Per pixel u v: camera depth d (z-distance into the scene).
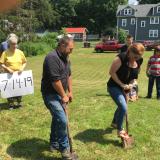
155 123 7.16
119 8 80.12
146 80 18.20
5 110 7.67
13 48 7.69
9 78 7.67
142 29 78.56
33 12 55.44
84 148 5.70
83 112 7.63
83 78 20.80
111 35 83.06
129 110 8.05
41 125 6.69
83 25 100.12
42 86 5.10
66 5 97.56
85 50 48.75
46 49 44.16
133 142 6.00
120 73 5.61
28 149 5.57
